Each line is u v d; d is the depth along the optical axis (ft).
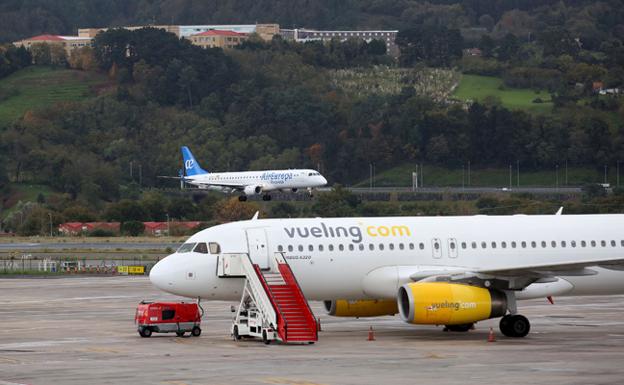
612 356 426.51
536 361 409.90
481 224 553.23
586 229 561.02
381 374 374.43
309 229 527.81
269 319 481.87
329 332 543.80
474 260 540.52
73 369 395.96
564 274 501.15
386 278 526.16
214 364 406.21
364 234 531.50
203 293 515.50
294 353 442.91
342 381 357.82
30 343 499.51
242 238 518.37
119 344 491.31
